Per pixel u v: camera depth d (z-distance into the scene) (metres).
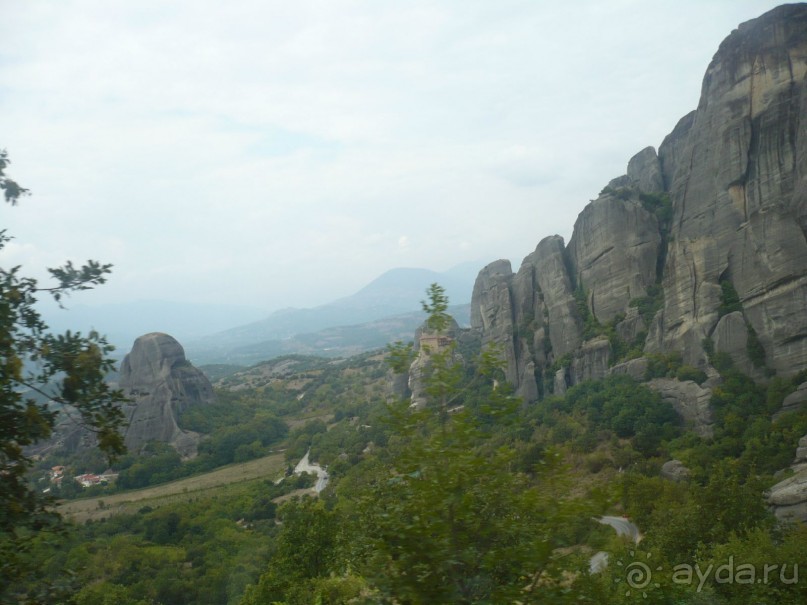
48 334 10.75
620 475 53.03
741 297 66.88
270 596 37.47
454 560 8.61
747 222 67.88
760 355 63.16
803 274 61.16
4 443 9.77
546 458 9.80
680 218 81.56
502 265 129.38
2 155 11.47
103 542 62.34
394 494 9.91
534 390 93.00
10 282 10.36
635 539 39.78
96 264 11.04
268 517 77.75
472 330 125.12
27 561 10.54
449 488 9.09
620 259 86.94
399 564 8.80
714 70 78.19
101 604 44.59
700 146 78.44
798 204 63.44
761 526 28.31
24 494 10.14
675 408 66.25
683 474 52.47
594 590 9.79
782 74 69.69
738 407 59.94
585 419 71.50
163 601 50.28
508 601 8.62
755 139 70.75
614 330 84.25
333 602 27.69
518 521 9.46
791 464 48.53
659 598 17.50
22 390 10.33
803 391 56.69
